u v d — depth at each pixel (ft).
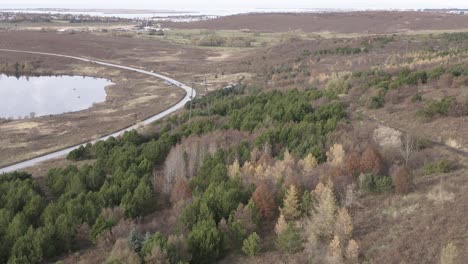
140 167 142.41
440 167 115.44
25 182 136.87
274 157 138.21
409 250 86.12
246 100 219.20
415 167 122.11
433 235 88.69
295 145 142.41
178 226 104.99
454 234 87.20
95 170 141.38
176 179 131.95
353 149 131.54
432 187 107.34
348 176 114.73
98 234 108.58
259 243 96.37
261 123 169.68
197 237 96.68
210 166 134.62
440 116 155.43
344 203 105.09
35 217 120.47
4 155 205.77
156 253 90.79
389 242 90.48
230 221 103.81
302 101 185.98
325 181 112.06
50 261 104.32
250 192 114.21
